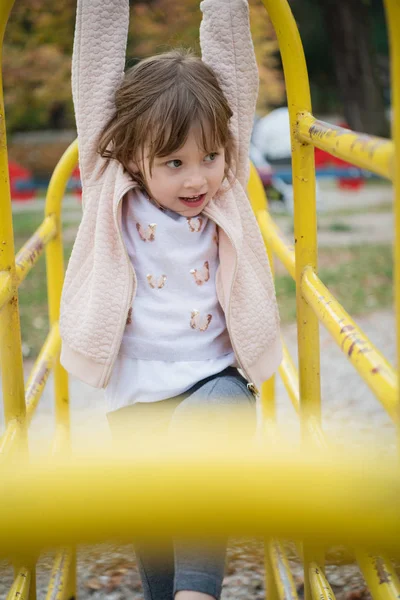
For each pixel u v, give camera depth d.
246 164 1.82
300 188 1.63
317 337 1.66
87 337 1.67
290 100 1.62
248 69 1.78
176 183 1.62
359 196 12.20
